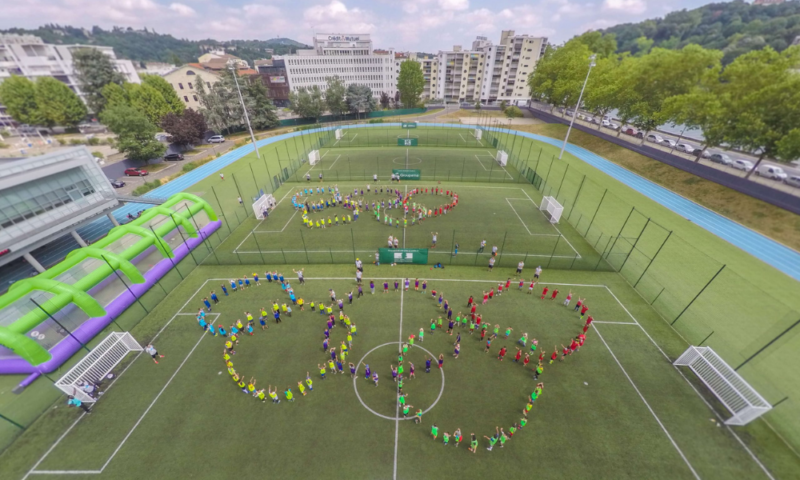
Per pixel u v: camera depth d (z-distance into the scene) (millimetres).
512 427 17812
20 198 29703
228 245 36406
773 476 16469
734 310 26922
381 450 17594
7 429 18891
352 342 24297
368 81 139750
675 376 21656
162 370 22281
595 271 31938
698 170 48719
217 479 16422
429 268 32375
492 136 85875
